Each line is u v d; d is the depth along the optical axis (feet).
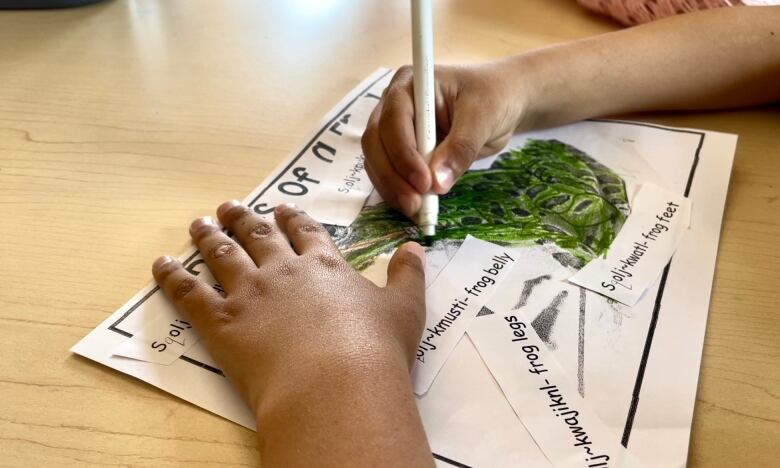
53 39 2.41
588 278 1.39
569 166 1.74
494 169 1.73
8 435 1.11
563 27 2.44
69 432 1.11
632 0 2.33
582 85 1.86
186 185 1.69
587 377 1.18
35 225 1.55
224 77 2.17
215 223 1.50
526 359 1.21
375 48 2.34
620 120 1.93
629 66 1.89
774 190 1.65
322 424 0.99
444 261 1.43
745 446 1.08
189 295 1.29
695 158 1.74
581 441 1.07
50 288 1.38
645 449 1.06
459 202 1.62
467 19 2.51
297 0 2.71
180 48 2.36
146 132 1.90
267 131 1.90
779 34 1.94
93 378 1.20
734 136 1.82
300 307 1.19
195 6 2.66
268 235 1.41
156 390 1.18
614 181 1.68
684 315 1.30
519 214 1.57
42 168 1.75
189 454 1.07
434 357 1.21
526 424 1.10
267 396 1.06
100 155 1.80
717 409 1.13
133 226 1.55
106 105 2.03
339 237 1.51
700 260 1.43
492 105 1.68
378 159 1.56
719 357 1.22
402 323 1.19
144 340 1.26
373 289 1.24
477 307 1.32
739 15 1.99
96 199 1.64
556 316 1.30
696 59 1.91
